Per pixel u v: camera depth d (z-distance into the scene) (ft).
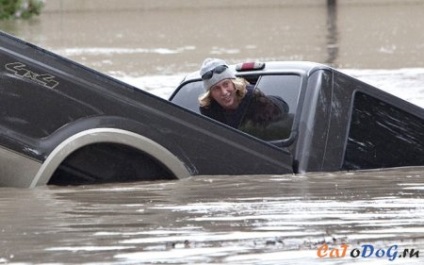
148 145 72.74
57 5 482.69
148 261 55.47
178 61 226.99
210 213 66.69
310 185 75.00
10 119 69.87
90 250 57.52
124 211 66.90
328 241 60.23
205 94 82.58
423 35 306.76
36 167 70.23
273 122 80.28
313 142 78.23
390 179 78.07
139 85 170.60
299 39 297.94
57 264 54.80
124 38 307.17
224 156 75.36
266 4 515.09
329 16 421.59
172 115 74.02
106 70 203.72
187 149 74.38
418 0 501.97
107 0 501.15
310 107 79.00
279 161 77.10
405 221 65.21
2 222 63.36
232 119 81.66
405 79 181.27
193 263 55.16
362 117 81.30
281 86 81.71
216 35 318.86
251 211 67.51
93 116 71.46
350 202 70.54
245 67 85.25
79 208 67.26
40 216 65.36
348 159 80.33
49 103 70.64
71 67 71.41
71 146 70.54
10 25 370.32
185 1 515.91
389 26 353.10
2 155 69.87
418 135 83.87
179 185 73.41
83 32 338.13
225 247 58.39
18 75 69.97
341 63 221.46
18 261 55.36
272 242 59.57
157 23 391.45
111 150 73.05
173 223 63.93
